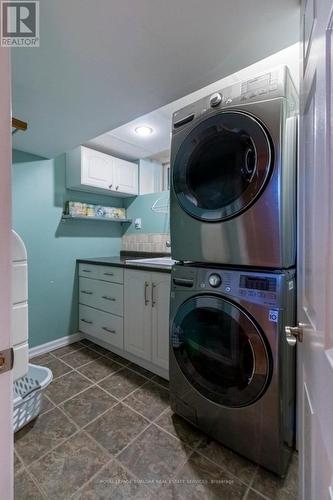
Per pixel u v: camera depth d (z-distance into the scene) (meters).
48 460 1.19
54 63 1.16
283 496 1.03
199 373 1.33
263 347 1.05
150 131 2.31
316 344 0.53
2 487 0.49
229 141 1.19
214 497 1.03
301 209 0.85
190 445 1.28
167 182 3.19
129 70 1.22
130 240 3.04
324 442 0.45
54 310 2.46
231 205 1.15
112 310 2.27
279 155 1.00
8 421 0.49
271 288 1.04
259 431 1.10
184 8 0.89
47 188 2.39
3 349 0.47
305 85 0.72
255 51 1.11
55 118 1.67
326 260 0.42
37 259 2.33
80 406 1.58
